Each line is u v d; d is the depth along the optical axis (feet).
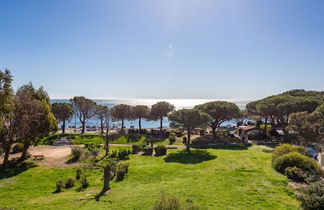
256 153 83.56
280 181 45.57
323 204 28.68
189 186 46.34
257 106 134.51
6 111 51.06
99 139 135.54
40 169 71.46
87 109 160.25
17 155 97.35
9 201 44.47
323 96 127.85
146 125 322.55
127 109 166.30
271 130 134.10
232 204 35.47
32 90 90.58
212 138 133.39
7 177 62.85
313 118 65.82
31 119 77.46
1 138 72.69
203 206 34.91
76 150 86.33
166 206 25.68
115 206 37.35
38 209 38.78
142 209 35.22
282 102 123.54
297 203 35.09
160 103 167.94
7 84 48.03
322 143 66.59
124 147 115.96
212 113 127.65
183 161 77.05
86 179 55.01
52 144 123.44
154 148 95.91
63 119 157.17
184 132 162.81
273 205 34.63
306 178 44.04
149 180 55.42
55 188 53.83
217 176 53.36
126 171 64.54
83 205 39.34
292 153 53.42
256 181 47.01
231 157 77.71
